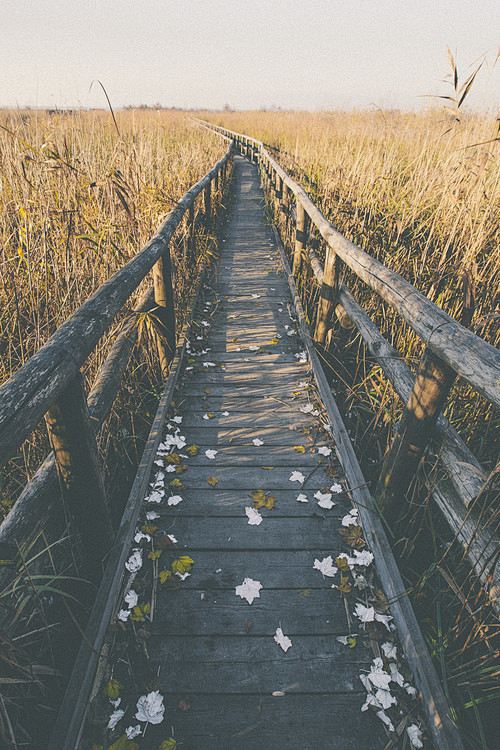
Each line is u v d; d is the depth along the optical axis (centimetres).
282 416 293
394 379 217
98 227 318
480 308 305
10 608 127
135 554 190
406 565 207
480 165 386
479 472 156
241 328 420
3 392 105
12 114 352
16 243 322
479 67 229
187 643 163
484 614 159
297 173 833
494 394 120
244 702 147
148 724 141
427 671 149
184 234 448
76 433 145
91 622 159
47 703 153
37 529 149
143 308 296
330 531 211
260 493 229
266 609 176
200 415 294
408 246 425
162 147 658
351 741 139
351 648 163
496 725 159
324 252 521
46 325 259
